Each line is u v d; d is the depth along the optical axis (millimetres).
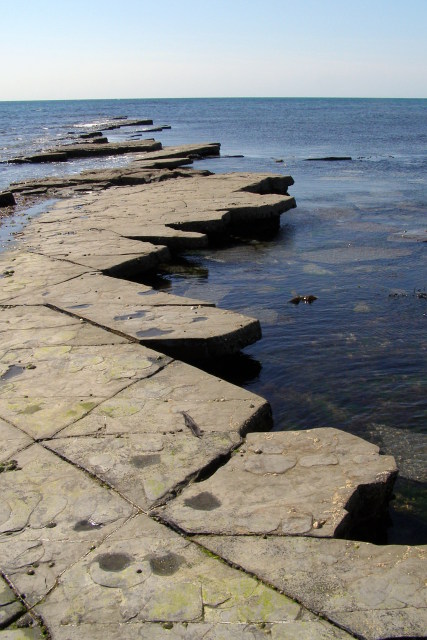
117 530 3449
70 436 4457
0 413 4848
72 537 3404
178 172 20922
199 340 6121
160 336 6223
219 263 10695
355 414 5480
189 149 30094
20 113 119375
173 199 14945
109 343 6227
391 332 7344
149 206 14172
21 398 5086
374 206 15766
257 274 9977
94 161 29531
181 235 11148
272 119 74000
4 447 4348
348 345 6984
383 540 3896
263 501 3658
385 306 8273
